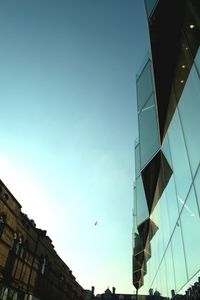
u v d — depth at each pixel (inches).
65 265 1347.2
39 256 954.7
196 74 330.3
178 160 416.2
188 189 355.9
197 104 323.6
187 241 356.5
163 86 467.2
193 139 337.7
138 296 1195.9
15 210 737.0
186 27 369.4
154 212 681.0
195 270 318.7
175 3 375.9
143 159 661.9
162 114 504.4
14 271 759.1
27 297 853.8
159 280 621.0
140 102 744.3
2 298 693.9
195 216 322.7
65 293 1373.0
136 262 1189.1
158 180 605.6
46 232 1045.2
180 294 392.5
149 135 637.9
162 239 568.1
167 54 436.1
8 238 701.9
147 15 434.0
